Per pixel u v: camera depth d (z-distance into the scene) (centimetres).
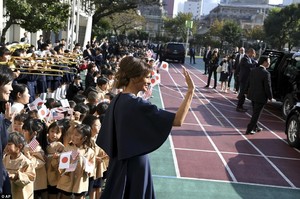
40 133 462
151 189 306
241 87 1291
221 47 6225
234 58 1791
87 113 560
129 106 293
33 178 397
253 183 662
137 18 5159
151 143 287
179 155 786
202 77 2341
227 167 734
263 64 970
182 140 898
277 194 621
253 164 763
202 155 798
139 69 307
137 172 298
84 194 463
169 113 288
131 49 2800
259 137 982
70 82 1023
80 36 3472
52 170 453
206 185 636
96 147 499
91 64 1012
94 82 960
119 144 293
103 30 4362
